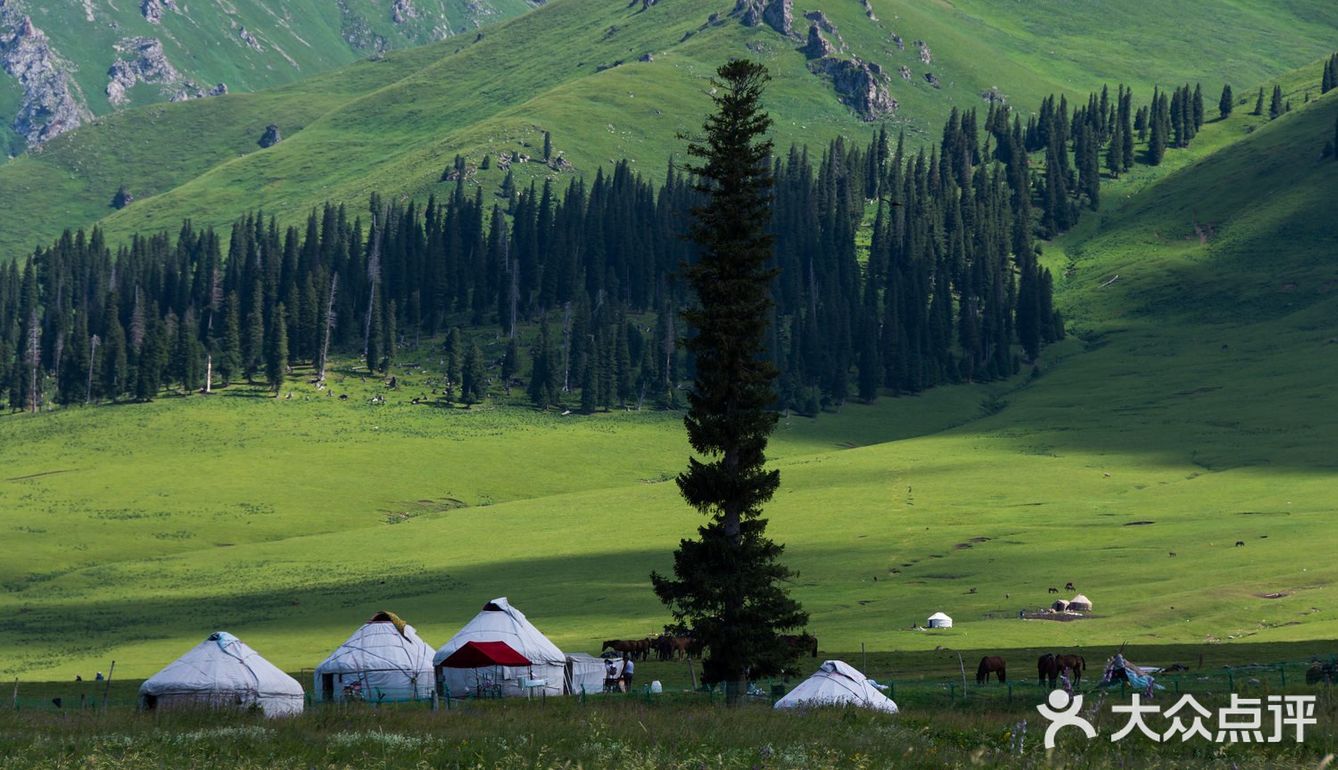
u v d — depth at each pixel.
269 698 91.25
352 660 109.81
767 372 97.62
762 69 101.75
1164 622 167.25
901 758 49.09
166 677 89.56
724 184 101.56
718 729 58.19
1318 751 54.25
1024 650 145.50
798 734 56.84
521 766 47.25
